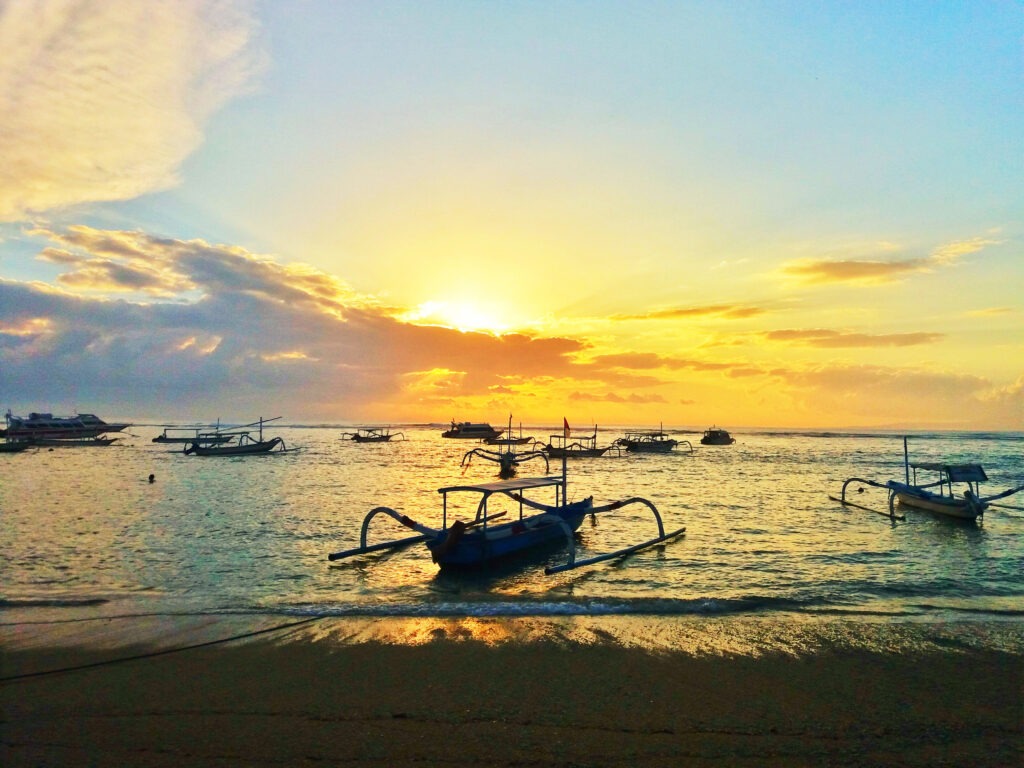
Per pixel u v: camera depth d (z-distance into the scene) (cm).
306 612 1373
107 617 1343
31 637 1202
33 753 746
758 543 2362
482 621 1311
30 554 2116
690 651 1127
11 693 933
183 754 746
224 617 1336
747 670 1034
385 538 2459
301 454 9225
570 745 771
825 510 3331
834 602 1519
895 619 1346
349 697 916
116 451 9456
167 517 2994
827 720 850
